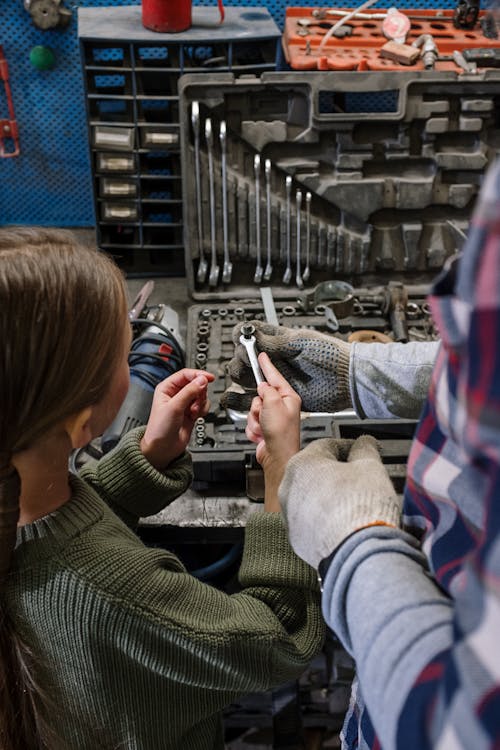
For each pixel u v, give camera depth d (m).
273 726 1.51
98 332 0.61
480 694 0.35
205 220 1.59
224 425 1.29
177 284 1.72
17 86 1.66
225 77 1.44
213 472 1.22
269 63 1.55
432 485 0.50
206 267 1.63
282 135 1.51
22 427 0.59
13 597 0.68
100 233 1.67
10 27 1.58
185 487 0.94
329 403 1.04
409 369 0.93
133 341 1.42
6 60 1.62
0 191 1.81
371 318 1.54
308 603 0.84
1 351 0.57
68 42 1.61
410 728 0.40
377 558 0.50
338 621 0.52
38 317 0.57
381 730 0.43
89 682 0.71
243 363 1.12
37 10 1.53
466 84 1.47
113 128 1.54
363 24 1.59
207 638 0.71
